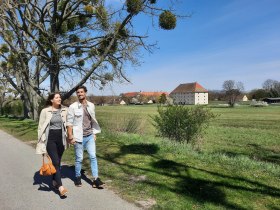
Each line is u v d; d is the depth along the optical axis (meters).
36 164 9.76
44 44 22.61
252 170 8.37
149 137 14.62
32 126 22.03
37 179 7.98
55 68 23.30
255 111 66.94
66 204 6.13
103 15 20.23
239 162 9.09
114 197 6.46
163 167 8.61
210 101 181.38
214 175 7.80
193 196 6.39
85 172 8.58
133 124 18.23
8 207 6.02
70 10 22.33
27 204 6.17
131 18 16.38
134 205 5.99
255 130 27.00
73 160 10.18
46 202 6.27
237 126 31.08
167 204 5.97
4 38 23.25
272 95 147.50
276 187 7.01
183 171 8.18
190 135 13.28
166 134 13.52
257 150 16.64
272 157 14.68
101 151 11.05
